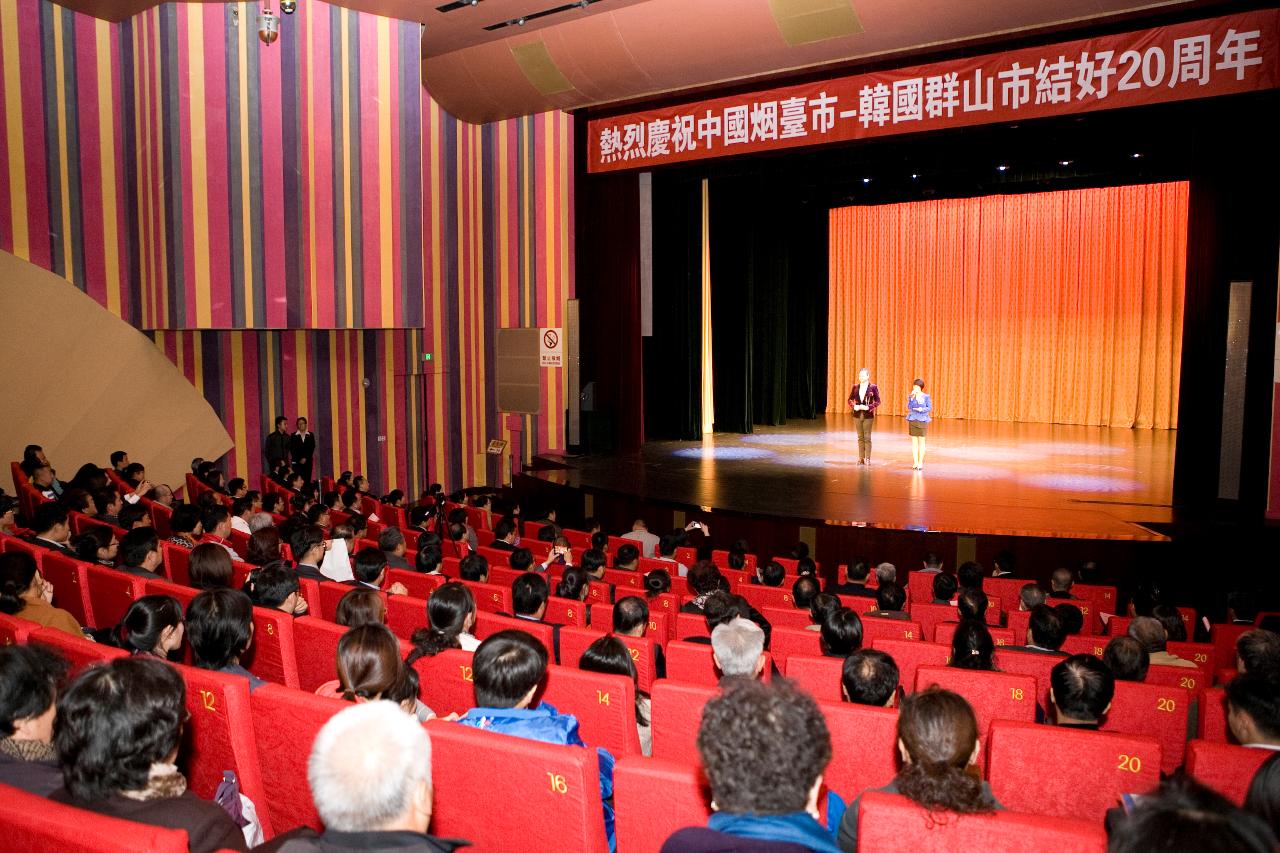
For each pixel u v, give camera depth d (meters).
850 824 2.13
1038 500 10.74
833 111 10.80
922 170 14.07
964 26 9.35
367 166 11.23
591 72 11.49
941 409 20.73
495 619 4.24
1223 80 8.73
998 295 19.94
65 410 10.14
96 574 4.49
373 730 1.56
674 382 16.84
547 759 2.20
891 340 21.17
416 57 11.55
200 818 1.90
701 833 1.57
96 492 7.23
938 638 5.16
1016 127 9.99
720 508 10.39
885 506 10.45
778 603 6.29
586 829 2.21
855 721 2.94
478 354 14.30
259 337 11.84
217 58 10.10
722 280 17.98
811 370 21.09
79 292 10.12
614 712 3.13
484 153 14.05
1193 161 9.97
